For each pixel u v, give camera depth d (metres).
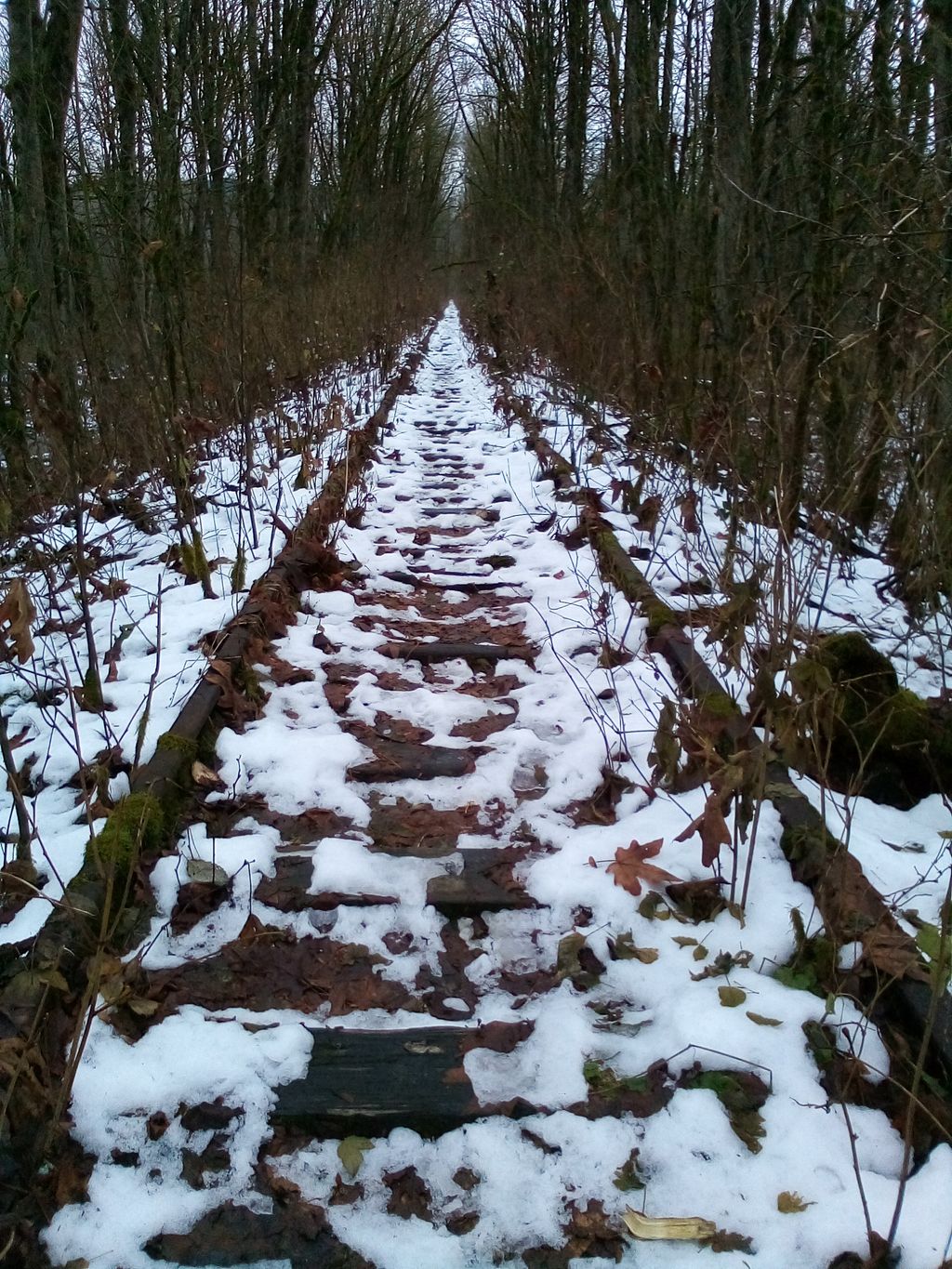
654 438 7.29
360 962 2.86
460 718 4.31
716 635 3.96
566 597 5.57
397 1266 2.04
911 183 5.08
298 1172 2.22
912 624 4.64
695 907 3.00
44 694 4.33
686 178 8.28
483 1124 2.31
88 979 2.52
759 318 5.12
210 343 7.66
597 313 9.52
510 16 13.09
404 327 18.59
